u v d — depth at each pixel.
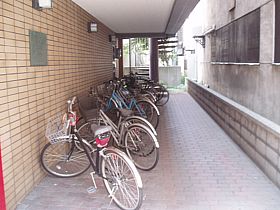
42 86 3.83
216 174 4.00
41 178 3.83
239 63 7.19
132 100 6.27
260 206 3.12
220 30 9.20
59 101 4.47
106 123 4.57
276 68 5.16
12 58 3.08
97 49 7.53
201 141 5.69
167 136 6.10
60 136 3.76
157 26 9.54
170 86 17.62
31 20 3.52
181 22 8.19
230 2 7.85
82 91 5.86
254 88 6.28
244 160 4.54
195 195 3.39
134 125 4.31
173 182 3.76
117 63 11.99
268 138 3.80
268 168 3.82
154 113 6.61
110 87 6.68
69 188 3.61
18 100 3.21
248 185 3.63
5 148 2.95
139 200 2.95
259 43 5.90
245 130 4.82
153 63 14.35
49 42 4.07
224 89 8.78
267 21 5.48
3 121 2.91
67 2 4.93
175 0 5.44
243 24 6.88
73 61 5.23
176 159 4.63
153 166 4.10
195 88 11.80
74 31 5.33
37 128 3.69
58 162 3.98
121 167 3.16
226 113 6.22
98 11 6.43
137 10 6.54
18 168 3.21
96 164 3.38
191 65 15.77
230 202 3.21
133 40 20.16
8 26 3.00
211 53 10.76
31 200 3.31
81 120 4.91
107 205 3.20
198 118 8.07
